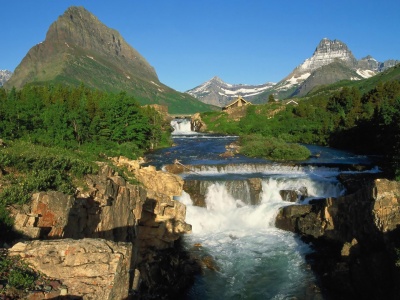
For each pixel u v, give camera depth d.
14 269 11.52
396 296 20.14
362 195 26.69
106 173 25.45
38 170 20.22
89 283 12.05
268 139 67.56
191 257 27.98
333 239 29.31
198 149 64.75
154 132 65.81
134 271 14.98
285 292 23.89
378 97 82.69
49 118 46.91
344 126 72.75
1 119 43.75
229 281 25.28
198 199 37.94
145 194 27.78
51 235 16.50
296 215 33.25
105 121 54.41
